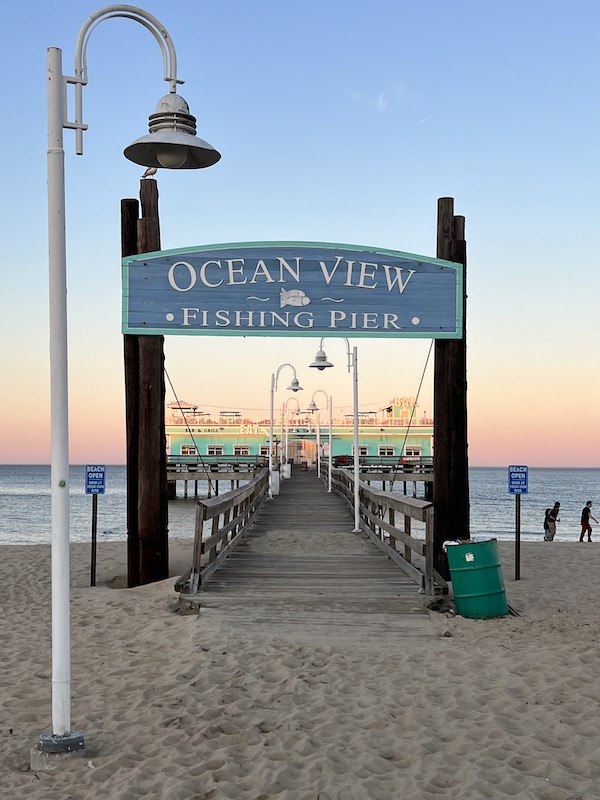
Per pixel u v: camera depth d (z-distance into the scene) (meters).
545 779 4.56
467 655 7.18
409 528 11.15
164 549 11.62
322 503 22.58
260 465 42.12
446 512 10.98
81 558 16.45
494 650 7.32
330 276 10.58
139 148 5.92
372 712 5.69
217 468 49.62
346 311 10.58
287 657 7.05
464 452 11.02
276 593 9.52
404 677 6.54
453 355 10.87
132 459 12.02
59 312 4.76
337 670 6.73
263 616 8.54
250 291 10.55
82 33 4.91
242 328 10.52
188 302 10.55
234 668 6.69
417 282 10.65
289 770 4.70
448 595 9.41
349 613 8.69
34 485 114.75
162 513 11.61
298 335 10.54
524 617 8.91
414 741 5.13
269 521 17.72
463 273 10.75
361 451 62.75
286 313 10.55
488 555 8.80
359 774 4.68
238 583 10.13
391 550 11.93
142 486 11.59
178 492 83.06
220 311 10.54
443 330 10.66
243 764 4.83
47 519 50.84
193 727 5.41
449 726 5.42
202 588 9.80
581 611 9.62
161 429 11.66
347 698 6.02
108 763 4.79
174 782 4.52
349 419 63.16
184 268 10.55
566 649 7.25
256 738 5.21
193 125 5.91
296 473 47.00
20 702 6.06
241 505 14.81
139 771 4.68
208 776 4.62
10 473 190.38
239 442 62.91
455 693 6.10
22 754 5.04
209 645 7.35
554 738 5.18
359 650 7.39
